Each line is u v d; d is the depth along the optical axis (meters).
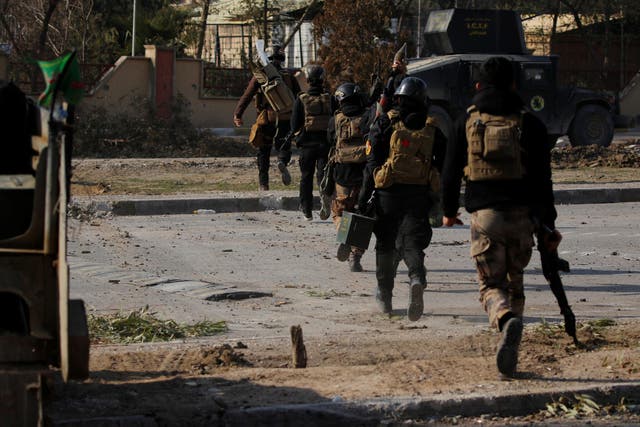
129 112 36.59
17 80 35.47
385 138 10.63
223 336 9.97
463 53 31.12
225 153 32.34
